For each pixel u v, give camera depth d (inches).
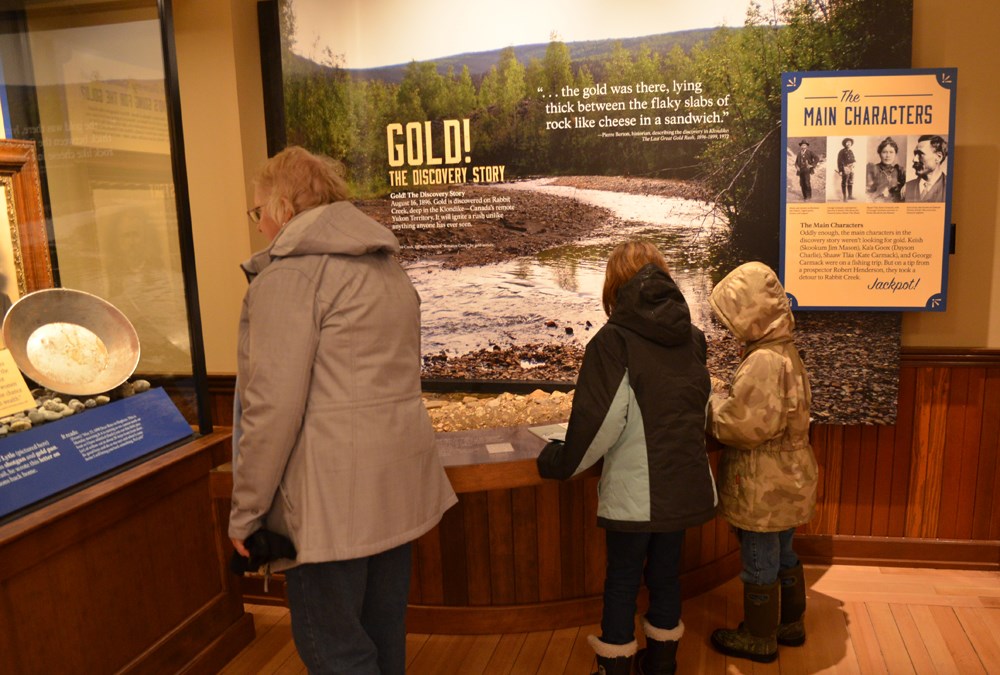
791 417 89.0
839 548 125.6
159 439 93.4
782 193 114.3
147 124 92.0
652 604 88.9
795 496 90.3
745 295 87.7
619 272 82.7
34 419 78.7
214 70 121.3
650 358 78.5
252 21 124.7
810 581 120.0
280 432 59.6
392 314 65.7
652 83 117.4
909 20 109.3
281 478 62.9
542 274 124.9
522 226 124.3
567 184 122.0
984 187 114.3
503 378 128.3
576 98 119.6
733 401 85.9
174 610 94.3
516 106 121.5
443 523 104.1
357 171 127.0
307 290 61.1
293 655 104.0
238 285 127.1
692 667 96.9
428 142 124.6
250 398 60.1
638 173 119.9
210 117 123.0
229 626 103.8
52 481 77.3
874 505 124.0
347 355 62.4
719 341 120.8
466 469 83.4
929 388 119.3
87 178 92.9
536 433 95.5
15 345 79.4
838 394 118.9
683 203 119.3
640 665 92.2
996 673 93.6
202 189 125.5
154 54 89.3
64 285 94.7
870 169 111.8
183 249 96.4
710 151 117.4
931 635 102.8
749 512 90.9
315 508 61.6
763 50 113.6
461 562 105.2
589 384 78.6
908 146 110.5
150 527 89.9
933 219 111.6
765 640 96.7
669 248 120.7
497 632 106.2
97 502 80.3
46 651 75.2
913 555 123.5
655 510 78.6
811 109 111.7
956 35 111.7
